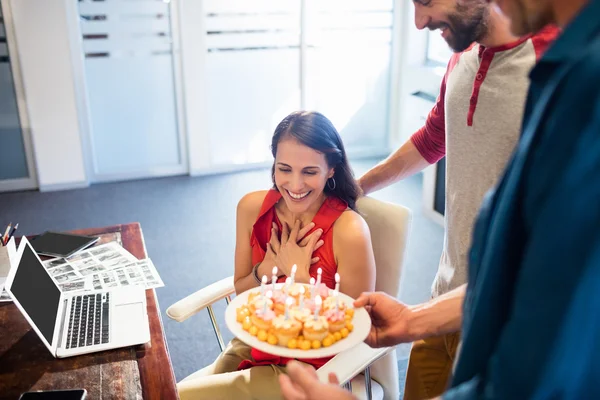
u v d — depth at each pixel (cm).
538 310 54
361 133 515
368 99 505
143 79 453
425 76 457
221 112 474
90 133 455
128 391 133
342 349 126
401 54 492
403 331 125
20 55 418
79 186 459
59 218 412
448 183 158
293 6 462
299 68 480
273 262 178
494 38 136
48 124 439
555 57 56
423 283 335
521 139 68
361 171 487
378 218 180
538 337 54
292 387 86
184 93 460
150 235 388
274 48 469
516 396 56
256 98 479
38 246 198
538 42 134
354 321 134
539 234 54
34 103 432
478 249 73
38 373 139
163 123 468
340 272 172
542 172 55
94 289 173
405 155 187
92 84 444
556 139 54
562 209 52
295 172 166
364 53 490
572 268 51
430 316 123
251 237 186
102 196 445
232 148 487
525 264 56
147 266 186
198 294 190
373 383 182
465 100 149
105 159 467
